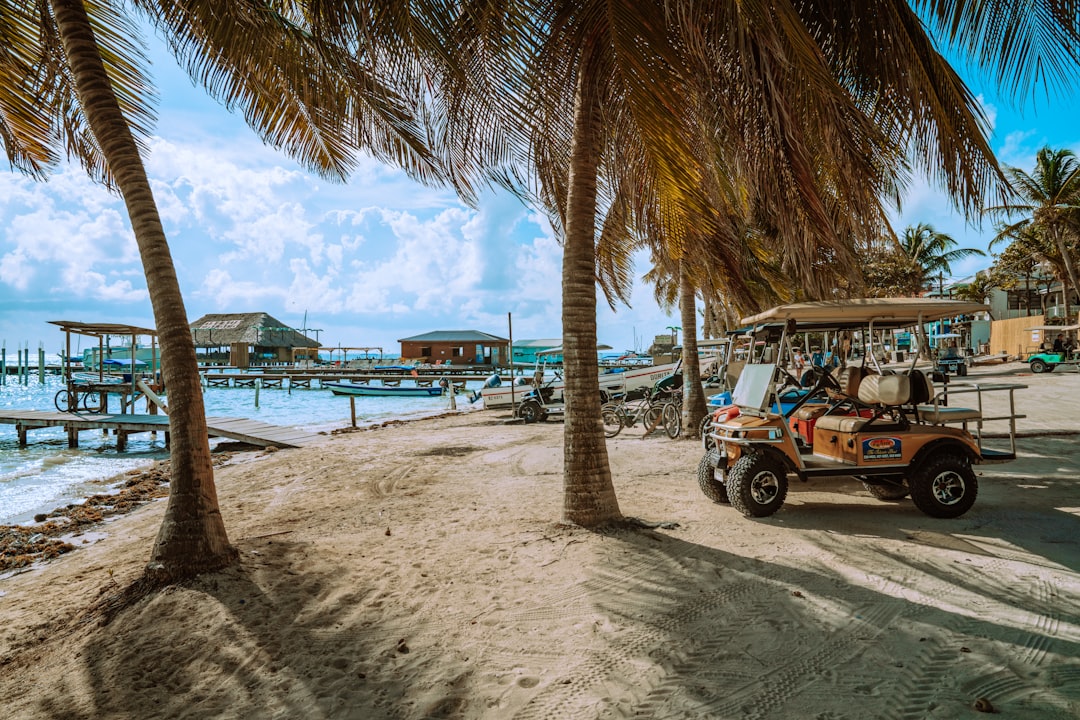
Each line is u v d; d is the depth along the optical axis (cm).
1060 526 537
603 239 746
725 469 630
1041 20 384
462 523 620
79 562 604
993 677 295
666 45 402
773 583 421
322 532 608
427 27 399
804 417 657
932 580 416
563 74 448
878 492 671
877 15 446
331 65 530
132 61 607
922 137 429
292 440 1467
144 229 471
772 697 288
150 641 381
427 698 306
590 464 562
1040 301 4000
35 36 579
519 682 315
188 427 474
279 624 393
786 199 443
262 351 6738
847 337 741
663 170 424
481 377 3969
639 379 2070
